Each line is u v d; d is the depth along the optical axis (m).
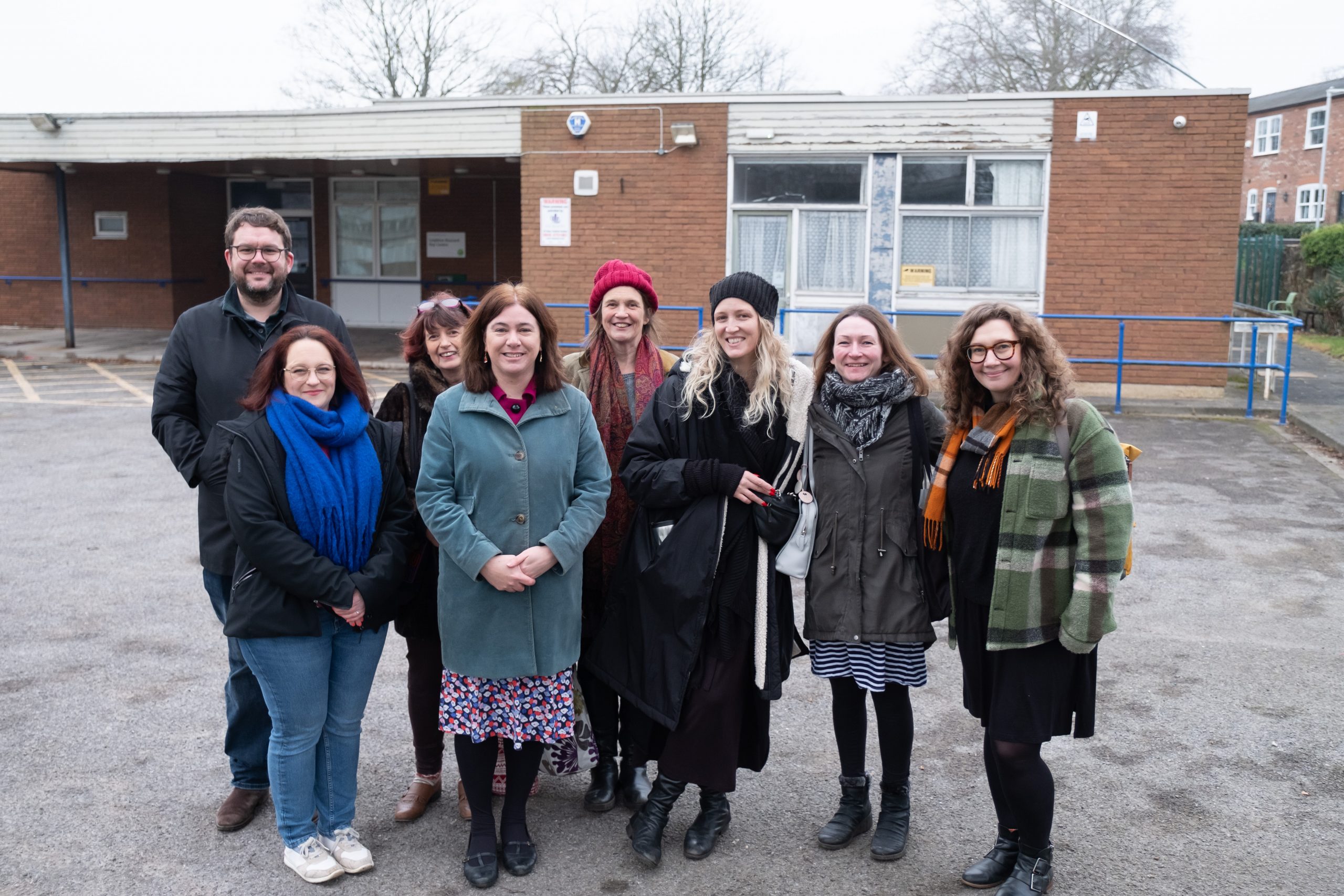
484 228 17.86
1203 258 11.37
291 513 2.81
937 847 3.17
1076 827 3.24
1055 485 2.68
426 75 27.19
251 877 2.98
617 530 3.41
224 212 19.12
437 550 3.21
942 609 3.01
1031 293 11.82
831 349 3.14
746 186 12.23
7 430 9.82
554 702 3.04
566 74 28.28
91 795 3.41
